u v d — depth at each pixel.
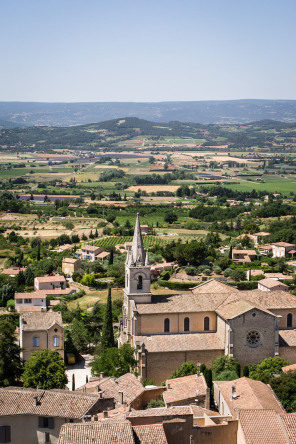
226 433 85.69
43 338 156.00
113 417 88.81
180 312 139.88
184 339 138.00
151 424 82.38
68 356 164.12
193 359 136.00
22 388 106.06
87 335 175.88
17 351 136.88
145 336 138.38
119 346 154.12
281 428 84.56
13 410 93.50
